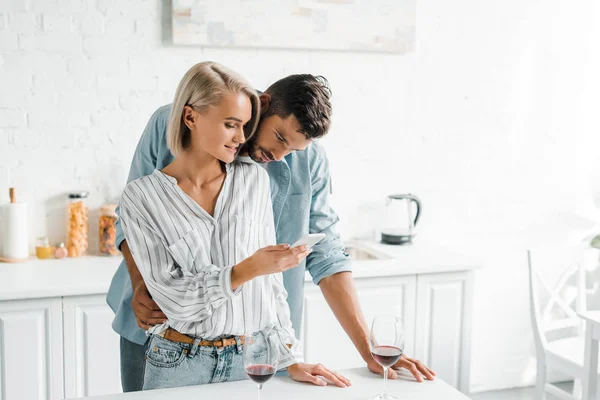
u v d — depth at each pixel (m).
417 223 3.68
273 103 1.67
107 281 2.71
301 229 2.04
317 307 3.01
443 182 3.71
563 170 3.92
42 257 3.06
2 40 2.99
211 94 1.53
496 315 3.92
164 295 1.57
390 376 1.75
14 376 2.66
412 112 3.61
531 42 3.76
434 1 3.56
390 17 3.44
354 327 1.91
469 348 3.29
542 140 3.86
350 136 3.52
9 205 2.98
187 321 1.59
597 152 3.97
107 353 2.78
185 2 3.13
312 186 2.06
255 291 1.66
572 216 3.98
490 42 3.69
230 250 1.65
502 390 3.95
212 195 1.68
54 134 3.11
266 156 1.73
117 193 3.23
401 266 3.07
